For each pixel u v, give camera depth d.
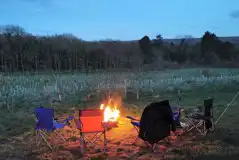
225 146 5.61
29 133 6.82
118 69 26.41
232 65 32.66
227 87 15.45
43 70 24.59
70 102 11.69
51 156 5.21
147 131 5.41
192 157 4.89
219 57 35.94
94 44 29.28
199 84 16.86
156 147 5.62
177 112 6.83
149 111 5.39
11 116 8.98
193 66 32.66
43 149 5.64
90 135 6.69
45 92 13.99
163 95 13.47
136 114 9.20
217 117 8.29
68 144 5.97
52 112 5.58
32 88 14.84
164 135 5.50
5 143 6.13
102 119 5.49
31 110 10.00
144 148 5.61
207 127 6.62
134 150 5.52
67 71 24.94
